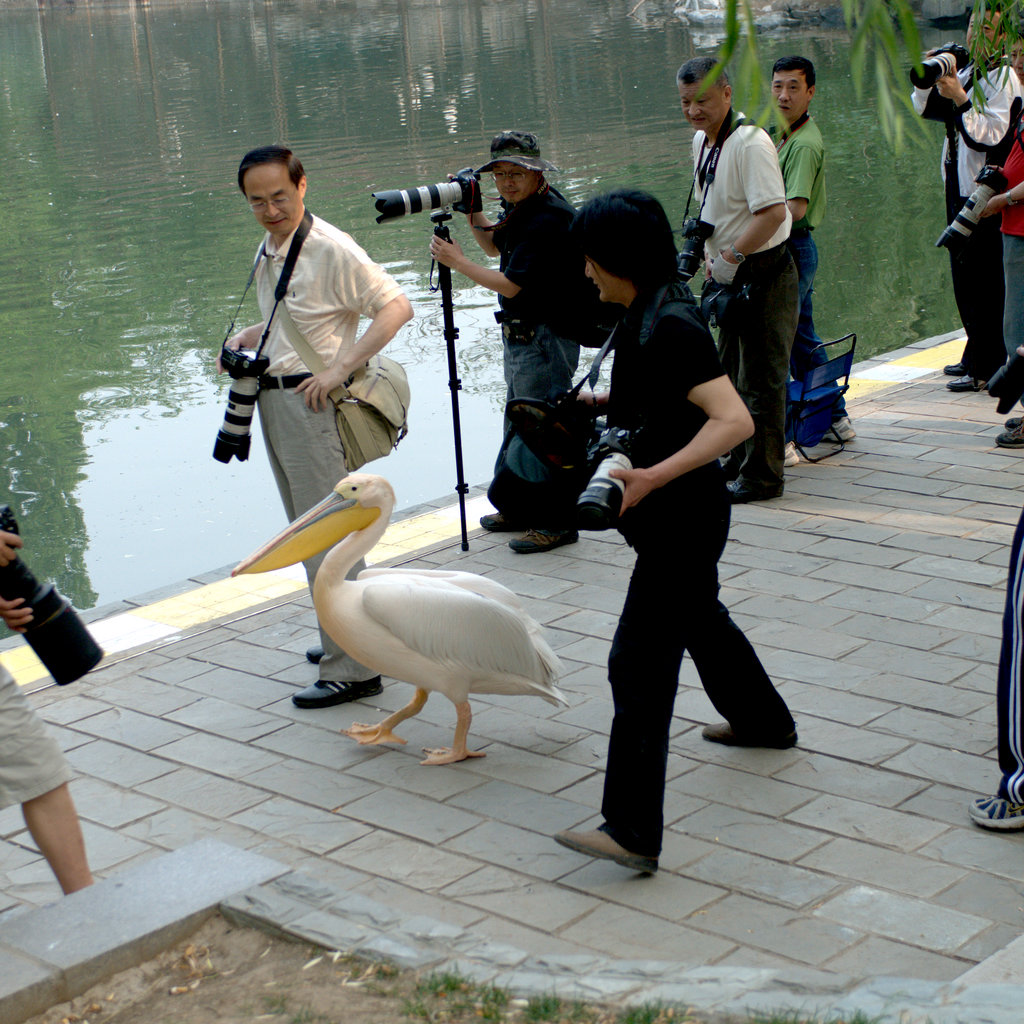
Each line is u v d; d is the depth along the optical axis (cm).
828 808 405
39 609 336
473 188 604
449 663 437
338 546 448
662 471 338
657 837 365
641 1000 281
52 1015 293
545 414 381
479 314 1380
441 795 427
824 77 2888
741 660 429
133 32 5781
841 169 1992
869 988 279
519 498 395
